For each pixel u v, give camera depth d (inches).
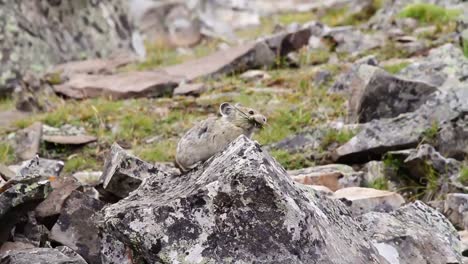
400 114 552.7
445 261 329.7
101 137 589.6
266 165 294.0
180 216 287.1
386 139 511.5
